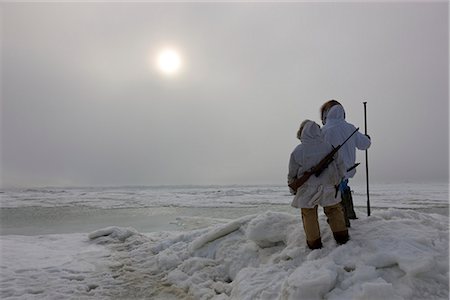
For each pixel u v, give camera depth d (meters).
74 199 34.06
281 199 31.06
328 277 3.12
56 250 7.26
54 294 4.52
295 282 3.18
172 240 6.98
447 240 3.74
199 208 22.00
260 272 4.07
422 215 4.92
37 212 20.09
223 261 5.27
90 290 4.78
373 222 4.50
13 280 5.12
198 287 4.57
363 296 2.88
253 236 5.00
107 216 17.42
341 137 4.50
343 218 4.04
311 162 4.01
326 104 4.88
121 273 5.50
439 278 3.05
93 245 7.83
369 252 3.58
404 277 3.15
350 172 4.63
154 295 4.52
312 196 3.94
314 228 4.07
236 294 3.85
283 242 4.95
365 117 5.27
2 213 19.53
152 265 5.93
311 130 4.04
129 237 8.48
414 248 3.46
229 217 16.48
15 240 8.41
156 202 28.28
